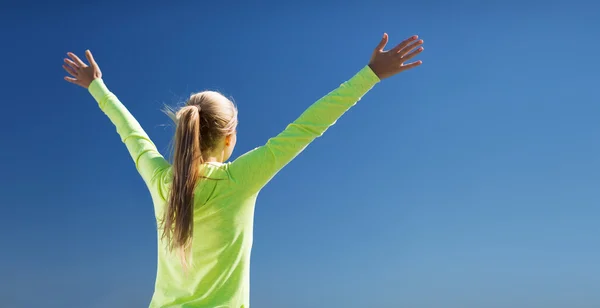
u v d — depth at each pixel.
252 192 2.01
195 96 2.18
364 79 2.08
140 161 2.21
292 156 2.02
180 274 2.00
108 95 2.46
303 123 2.03
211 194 1.99
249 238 2.05
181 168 1.98
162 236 2.04
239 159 2.03
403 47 2.09
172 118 2.13
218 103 2.14
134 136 2.30
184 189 1.96
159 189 2.09
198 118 2.04
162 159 2.19
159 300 2.05
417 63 2.10
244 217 2.02
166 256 2.05
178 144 2.01
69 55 2.55
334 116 2.06
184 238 1.94
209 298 1.97
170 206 1.97
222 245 1.98
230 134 2.18
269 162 2.00
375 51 2.12
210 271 1.98
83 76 2.54
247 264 2.05
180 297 1.99
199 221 1.99
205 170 2.02
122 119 2.37
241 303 2.02
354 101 2.08
